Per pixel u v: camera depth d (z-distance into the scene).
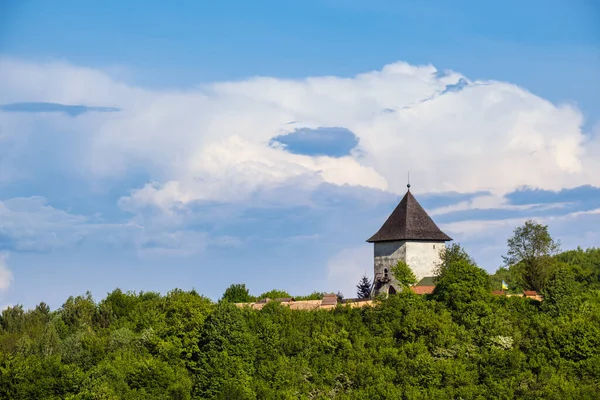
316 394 137.62
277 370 142.62
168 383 141.62
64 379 143.00
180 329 155.62
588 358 141.12
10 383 143.00
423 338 149.12
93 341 156.00
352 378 140.25
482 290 158.25
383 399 133.25
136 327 163.62
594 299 162.00
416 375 138.62
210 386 141.88
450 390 134.62
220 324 150.62
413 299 159.12
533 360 141.88
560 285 160.25
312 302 169.75
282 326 155.88
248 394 136.75
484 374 138.75
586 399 130.88
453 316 155.50
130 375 143.12
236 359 144.75
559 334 144.75
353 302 168.75
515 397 133.88
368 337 151.25
